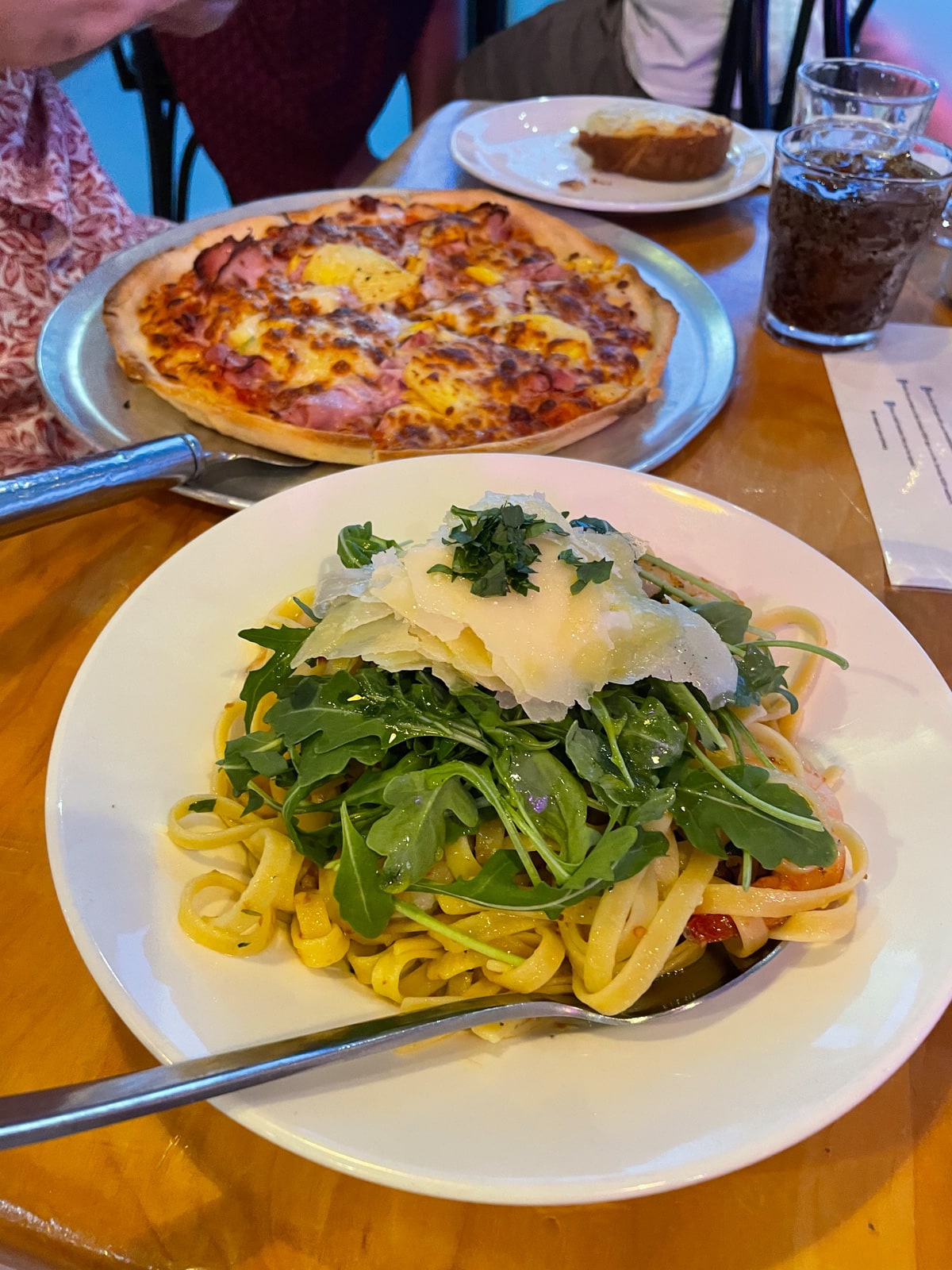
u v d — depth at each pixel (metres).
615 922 0.23
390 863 0.21
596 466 0.33
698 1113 0.18
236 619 0.28
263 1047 0.17
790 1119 0.17
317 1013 0.19
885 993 0.20
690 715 0.25
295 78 1.01
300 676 0.26
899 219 0.44
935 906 0.21
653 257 0.57
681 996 0.21
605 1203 0.20
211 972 0.20
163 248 0.55
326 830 0.24
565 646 0.24
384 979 0.22
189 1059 0.17
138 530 0.36
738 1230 0.20
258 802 0.24
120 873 0.21
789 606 0.29
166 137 1.04
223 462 0.37
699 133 0.63
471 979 0.25
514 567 0.24
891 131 0.52
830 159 0.47
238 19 0.95
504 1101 0.18
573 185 0.64
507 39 1.09
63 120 0.59
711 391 0.44
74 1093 0.16
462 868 0.24
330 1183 0.20
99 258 0.60
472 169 0.64
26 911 0.24
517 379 0.46
